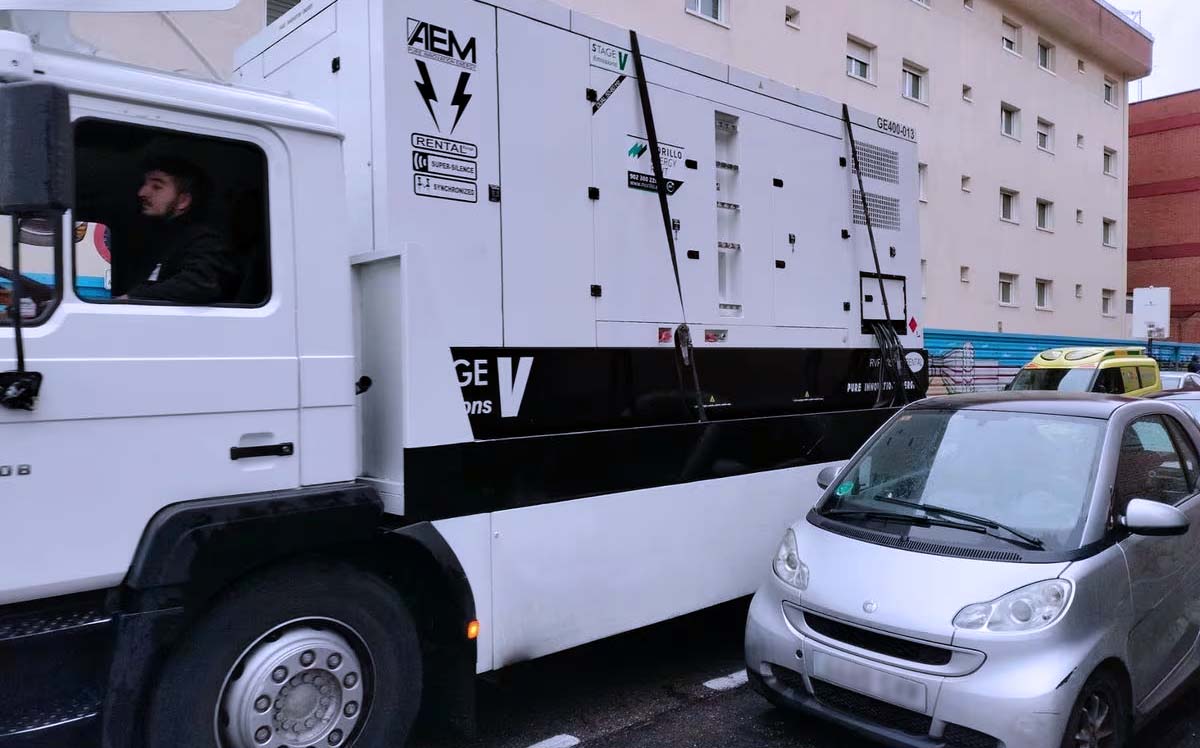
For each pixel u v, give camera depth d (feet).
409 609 11.61
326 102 12.53
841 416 19.20
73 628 8.64
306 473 10.28
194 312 9.45
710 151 16.48
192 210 9.66
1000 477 13.25
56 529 8.45
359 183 11.84
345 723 10.36
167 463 9.19
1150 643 12.39
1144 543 12.57
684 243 15.78
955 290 74.43
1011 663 10.53
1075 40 91.76
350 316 10.78
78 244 8.84
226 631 9.47
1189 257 130.31
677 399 15.47
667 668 16.60
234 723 9.50
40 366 8.37
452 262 11.98
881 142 21.39
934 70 71.72
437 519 11.50
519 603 12.54
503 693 15.31
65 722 8.46
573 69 13.93
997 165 79.87
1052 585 11.02
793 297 18.44
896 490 13.96
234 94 9.87
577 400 13.69
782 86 18.37
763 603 13.48
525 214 13.05
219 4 9.95
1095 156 97.04
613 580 13.96
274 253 10.14
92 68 8.91
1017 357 73.87
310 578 10.17
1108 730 11.32
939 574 11.65
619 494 14.07
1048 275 88.12
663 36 48.14
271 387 10.00
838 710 11.98
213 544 9.25
